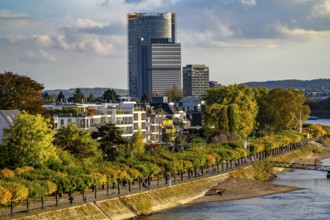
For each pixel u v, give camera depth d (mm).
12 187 161375
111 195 193625
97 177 188625
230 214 195375
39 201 182750
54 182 176875
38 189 166625
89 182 185000
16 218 156750
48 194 180125
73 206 175250
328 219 186750
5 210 167000
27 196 164500
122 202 192375
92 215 178125
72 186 179500
